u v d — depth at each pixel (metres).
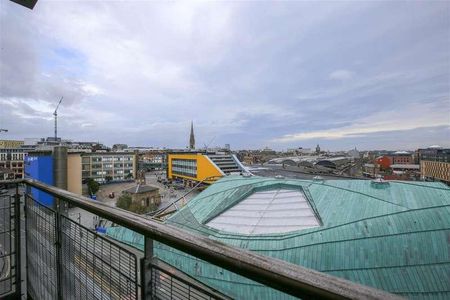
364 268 15.49
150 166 139.88
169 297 1.45
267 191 27.72
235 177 34.00
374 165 133.50
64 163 53.94
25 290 3.43
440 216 17.59
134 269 1.68
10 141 113.94
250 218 22.17
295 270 0.93
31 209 3.18
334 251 16.33
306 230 18.25
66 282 2.44
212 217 23.09
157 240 1.43
